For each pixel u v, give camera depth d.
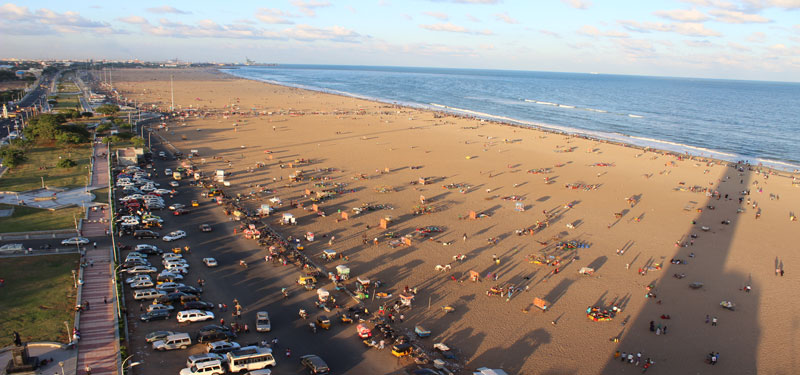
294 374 49.03
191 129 199.25
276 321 59.34
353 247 84.31
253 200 109.06
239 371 48.41
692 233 96.56
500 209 108.50
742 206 115.62
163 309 58.28
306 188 120.00
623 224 100.62
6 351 48.75
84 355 49.16
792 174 151.12
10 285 62.47
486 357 54.28
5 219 86.75
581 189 126.19
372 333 57.72
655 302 68.62
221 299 63.91
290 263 76.25
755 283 75.69
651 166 154.50
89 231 83.75
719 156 179.25
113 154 142.88
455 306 65.56
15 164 123.31
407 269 76.50
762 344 59.41
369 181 129.12
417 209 105.19
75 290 62.22
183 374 46.59
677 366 54.41
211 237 85.44
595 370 52.97
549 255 83.31
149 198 101.62
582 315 64.44
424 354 53.19
